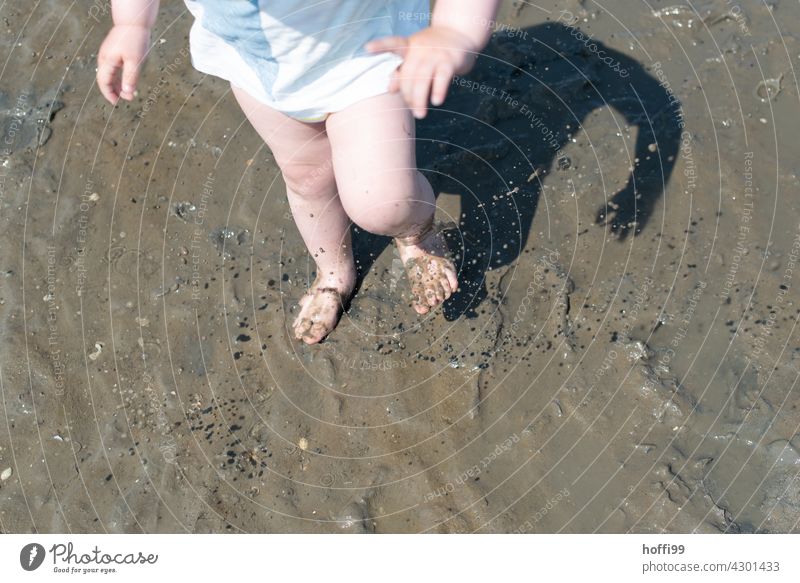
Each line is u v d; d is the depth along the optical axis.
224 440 1.92
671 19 2.43
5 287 2.13
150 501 1.85
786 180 2.15
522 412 1.92
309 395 1.98
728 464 1.81
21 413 1.96
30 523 1.84
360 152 1.64
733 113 2.26
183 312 2.09
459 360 1.99
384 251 2.14
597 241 2.11
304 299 2.08
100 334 2.06
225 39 1.64
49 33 2.55
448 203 2.18
